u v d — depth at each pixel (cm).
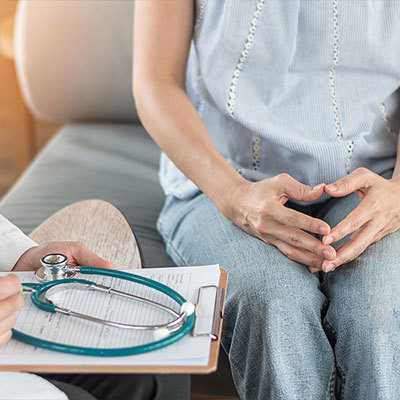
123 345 133
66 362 129
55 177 256
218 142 207
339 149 195
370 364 166
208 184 188
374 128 203
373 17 193
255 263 177
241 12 191
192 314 136
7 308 133
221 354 192
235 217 185
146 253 209
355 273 174
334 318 175
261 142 200
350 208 192
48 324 139
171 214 211
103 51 285
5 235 169
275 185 179
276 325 167
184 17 200
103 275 152
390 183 182
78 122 301
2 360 130
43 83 291
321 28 192
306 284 173
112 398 148
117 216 199
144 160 267
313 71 197
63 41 286
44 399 135
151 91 199
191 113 197
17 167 374
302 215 174
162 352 130
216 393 195
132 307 143
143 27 202
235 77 196
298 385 167
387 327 166
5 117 379
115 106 293
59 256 153
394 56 197
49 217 211
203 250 189
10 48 327
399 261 175
